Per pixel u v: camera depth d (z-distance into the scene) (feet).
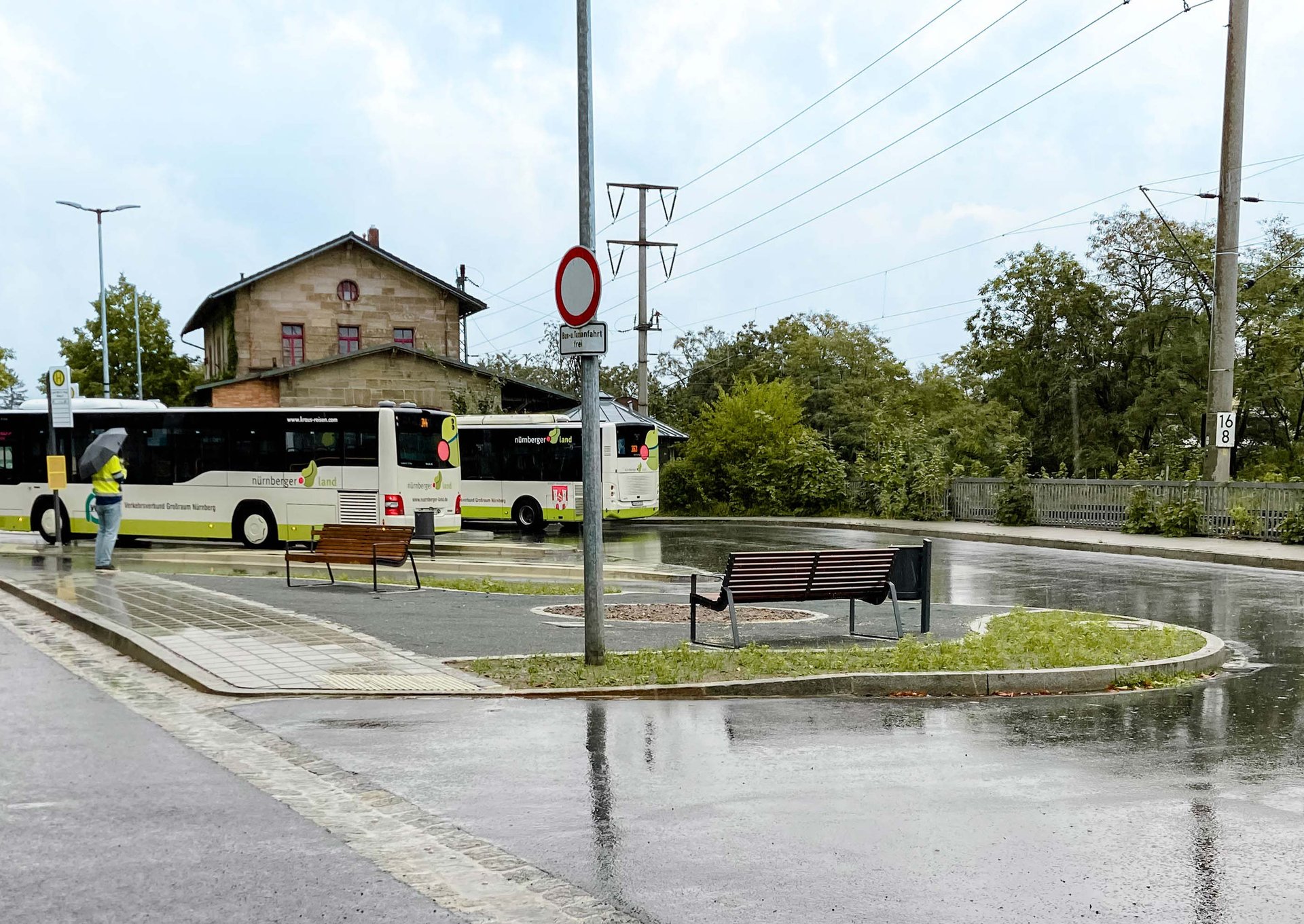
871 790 19.85
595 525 30.91
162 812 18.22
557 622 39.99
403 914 14.02
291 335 161.27
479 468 105.50
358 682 28.68
